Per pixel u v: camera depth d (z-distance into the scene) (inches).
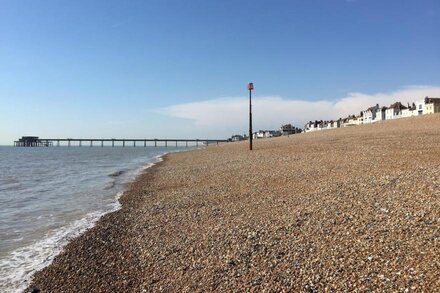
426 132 1740.9
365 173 705.0
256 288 293.7
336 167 847.7
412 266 285.4
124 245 456.8
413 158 856.3
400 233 354.0
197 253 390.0
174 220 547.8
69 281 366.0
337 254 330.3
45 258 438.0
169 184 951.0
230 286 304.7
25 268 409.1
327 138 2180.1
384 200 477.4
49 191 991.0
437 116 2817.4
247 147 2503.7
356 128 3250.5
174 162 1833.2
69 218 643.5
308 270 309.3
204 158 1833.2
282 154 1419.8
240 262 347.6
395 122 3080.7
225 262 352.8
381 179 609.9
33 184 1163.9
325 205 499.2
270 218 480.4
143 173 1369.3
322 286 280.5
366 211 441.7
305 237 386.6
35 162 2485.2
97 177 1326.3
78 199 842.8
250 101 1957.4
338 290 270.8
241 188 743.1
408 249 316.2
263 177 848.3
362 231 376.2
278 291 284.0
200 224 503.8
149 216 596.1
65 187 1065.5
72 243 488.4
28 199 863.7
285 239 389.7
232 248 386.6
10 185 1143.6
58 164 2215.8
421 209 414.9
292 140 2598.4
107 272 377.1
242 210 551.5
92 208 724.7
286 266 323.6
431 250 307.0
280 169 951.0
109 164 2124.8
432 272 271.1
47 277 381.1
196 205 635.5
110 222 583.8
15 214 690.8
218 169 1162.0
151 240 461.7
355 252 327.9
